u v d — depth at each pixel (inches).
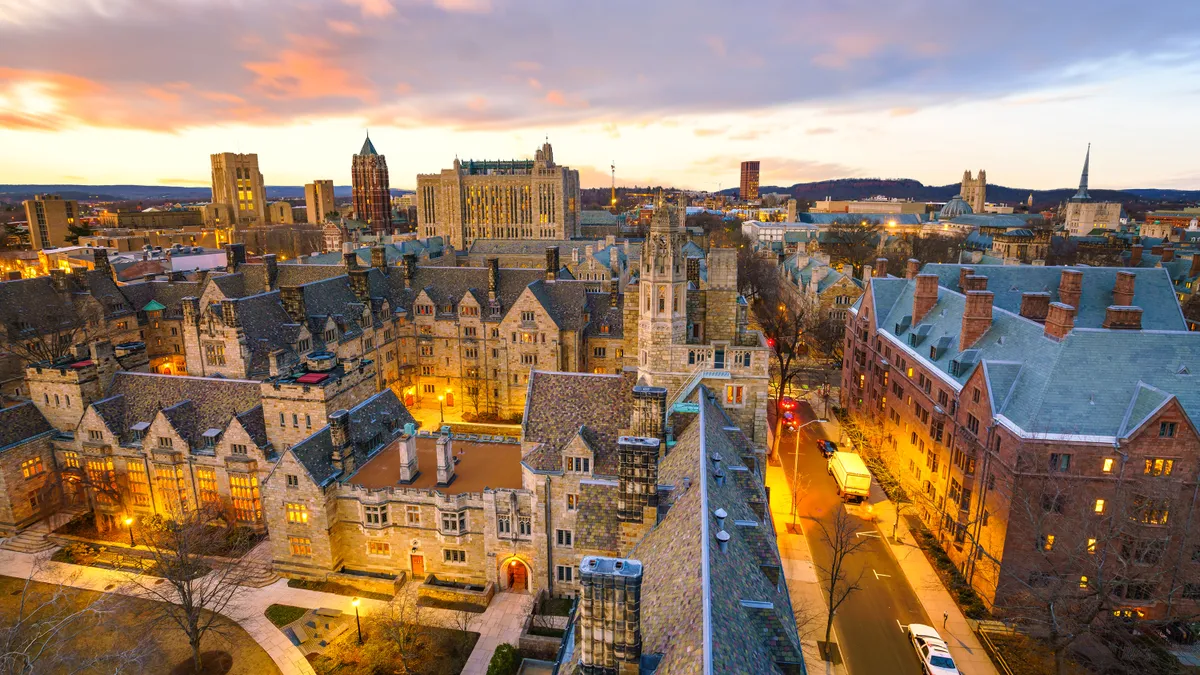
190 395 2864.2
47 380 2854.3
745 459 2161.7
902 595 2352.4
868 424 3727.9
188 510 2677.2
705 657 874.8
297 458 2332.7
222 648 2096.5
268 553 2573.8
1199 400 2073.1
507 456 2652.6
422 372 4362.7
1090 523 2086.6
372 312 4052.7
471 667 2006.6
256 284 4431.6
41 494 2851.9
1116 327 2573.8
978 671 1983.3
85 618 2240.4
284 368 2792.8
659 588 1263.5
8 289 3791.8
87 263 5836.6
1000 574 2180.1
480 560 2375.7
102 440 2783.0
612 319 4030.5
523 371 4055.1
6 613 2249.0
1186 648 2031.3
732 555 1334.9
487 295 4259.4
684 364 2409.0
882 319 3663.9
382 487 2404.0
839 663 2012.8
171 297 4537.4
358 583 2380.7
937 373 2773.1
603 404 2352.4
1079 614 1957.4
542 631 2106.3
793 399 4416.8
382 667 2004.2
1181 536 2033.7
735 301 2728.8
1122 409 2089.1
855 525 2822.3
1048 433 2064.5
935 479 2753.4
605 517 2043.6
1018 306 3233.3
